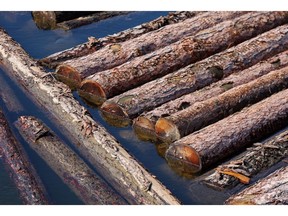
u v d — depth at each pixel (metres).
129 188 11.06
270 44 15.25
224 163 11.73
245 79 13.98
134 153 12.51
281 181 10.32
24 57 15.65
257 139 12.25
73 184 11.20
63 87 14.18
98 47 16.44
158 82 13.79
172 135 12.41
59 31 18.64
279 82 13.74
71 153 11.92
